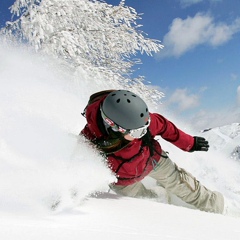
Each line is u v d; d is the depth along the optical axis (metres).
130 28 9.88
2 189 1.76
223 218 2.22
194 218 2.04
